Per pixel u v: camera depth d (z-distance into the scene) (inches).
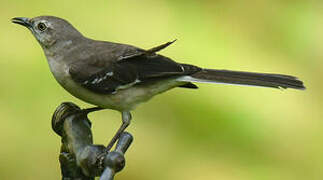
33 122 478.3
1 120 475.2
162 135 491.2
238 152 492.7
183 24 559.5
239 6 588.1
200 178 475.8
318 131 514.0
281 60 562.3
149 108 502.6
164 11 565.3
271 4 594.9
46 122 480.7
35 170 461.4
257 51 563.2
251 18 586.2
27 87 494.3
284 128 507.2
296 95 525.7
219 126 500.7
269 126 505.7
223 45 554.6
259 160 490.6
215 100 510.9
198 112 505.0
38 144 469.7
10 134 470.3
